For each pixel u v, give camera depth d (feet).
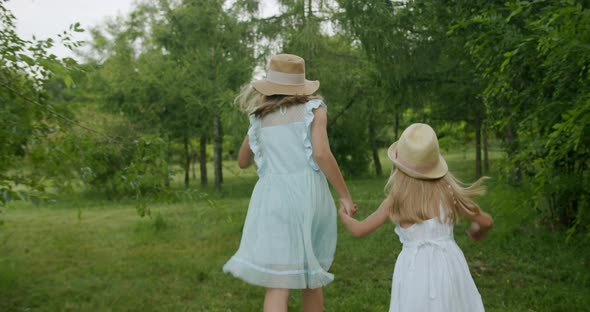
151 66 55.98
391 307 8.75
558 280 15.28
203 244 23.26
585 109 10.18
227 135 49.37
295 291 14.66
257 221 8.86
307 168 8.83
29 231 29.22
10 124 11.30
